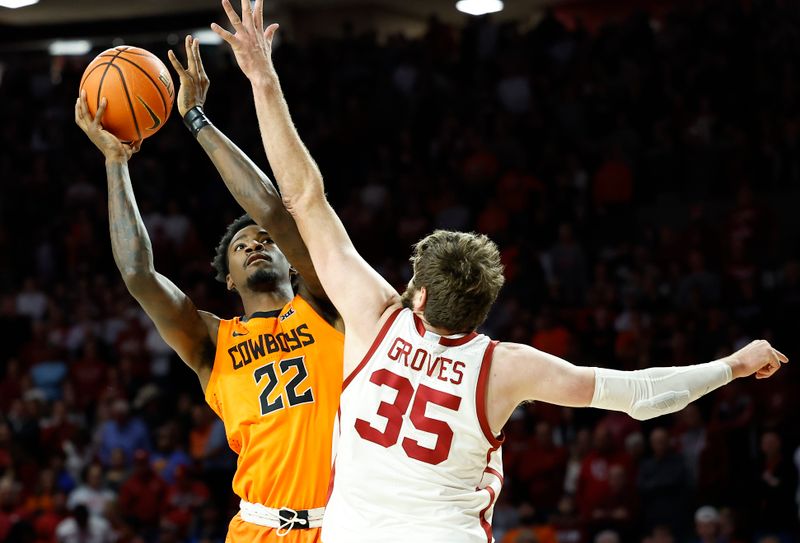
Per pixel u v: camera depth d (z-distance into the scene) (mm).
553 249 13914
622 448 10797
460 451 2988
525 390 3029
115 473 11758
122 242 3746
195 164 17406
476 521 3016
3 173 17828
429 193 15711
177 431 12000
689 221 14703
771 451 10109
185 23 20719
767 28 16797
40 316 15211
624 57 17219
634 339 11906
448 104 17516
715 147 15172
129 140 3857
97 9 20375
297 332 3846
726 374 3109
